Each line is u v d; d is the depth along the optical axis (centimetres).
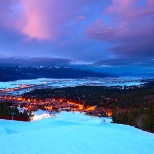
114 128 4334
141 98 14938
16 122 6612
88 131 3900
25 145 2753
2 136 3322
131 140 3256
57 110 15525
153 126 4591
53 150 2580
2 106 10225
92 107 15800
